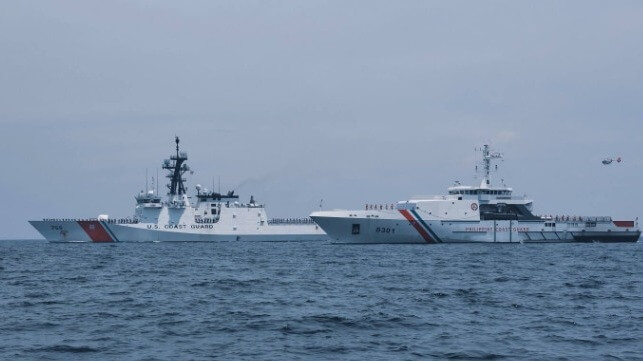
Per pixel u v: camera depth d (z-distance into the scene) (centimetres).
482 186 18100
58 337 4703
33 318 5488
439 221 17250
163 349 4328
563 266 10775
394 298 6638
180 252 15362
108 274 9606
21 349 4319
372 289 7444
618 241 18688
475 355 4141
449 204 17375
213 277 8969
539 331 4888
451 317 5481
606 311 5850
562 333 4809
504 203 18112
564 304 6272
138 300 6562
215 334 4788
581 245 17875
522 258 12588
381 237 17225
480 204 18025
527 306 6128
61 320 5381
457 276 8981
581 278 8762
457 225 17362
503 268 10288
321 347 4362
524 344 4444
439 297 6700
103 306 6159
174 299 6631
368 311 5747
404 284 7975
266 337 4678
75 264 11825
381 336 4706
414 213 17150
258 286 7812
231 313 5681
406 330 4916
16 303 6400
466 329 4953
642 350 4272
